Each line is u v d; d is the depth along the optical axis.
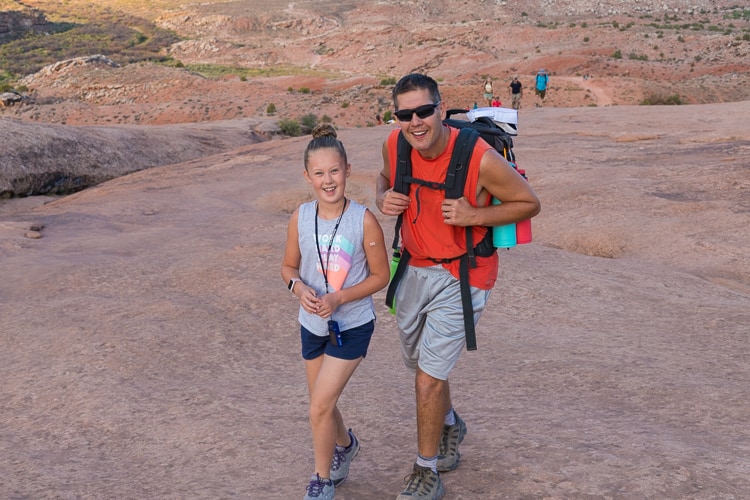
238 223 14.04
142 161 24.83
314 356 3.61
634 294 8.75
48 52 182.00
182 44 183.50
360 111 80.00
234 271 9.57
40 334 7.29
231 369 6.41
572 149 19.73
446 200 3.33
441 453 3.94
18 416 5.52
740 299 8.78
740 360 6.27
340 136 25.33
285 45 171.75
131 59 172.38
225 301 8.34
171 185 19.88
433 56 139.00
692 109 26.58
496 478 3.80
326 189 3.38
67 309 8.10
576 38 137.88
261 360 6.65
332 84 122.62
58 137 22.38
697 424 4.66
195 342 7.00
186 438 4.95
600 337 7.10
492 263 3.52
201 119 87.06
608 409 5.00
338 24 197.38
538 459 4.00
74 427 5.27
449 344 3.50
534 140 22.03
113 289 9.02
